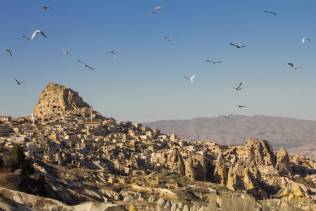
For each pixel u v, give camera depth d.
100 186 183.00
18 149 132.50
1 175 120.44
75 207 97.31
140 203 155.12
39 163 183.88
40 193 127.56
